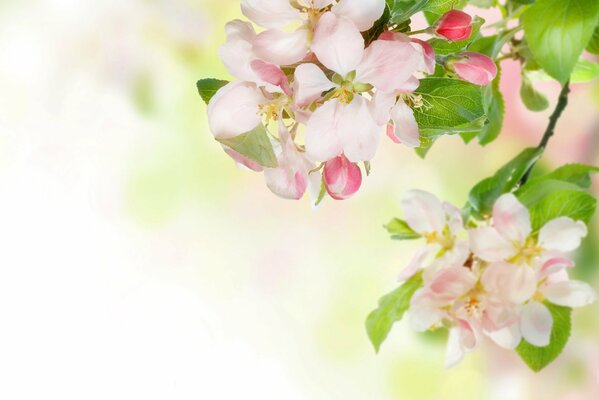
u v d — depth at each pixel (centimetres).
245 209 185
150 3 152
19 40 174
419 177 183
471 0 113
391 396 171
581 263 138
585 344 163
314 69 96
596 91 165
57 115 178
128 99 161
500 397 165
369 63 96
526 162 111
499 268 108
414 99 99
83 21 162
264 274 190
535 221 109
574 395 164
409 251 187
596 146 167
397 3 98
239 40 97
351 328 187
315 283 189
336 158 98
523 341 110
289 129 98
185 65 155
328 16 96
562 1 107
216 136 97
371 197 186
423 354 168
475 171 179
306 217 187
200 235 187
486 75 99
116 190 183
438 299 108
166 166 177
